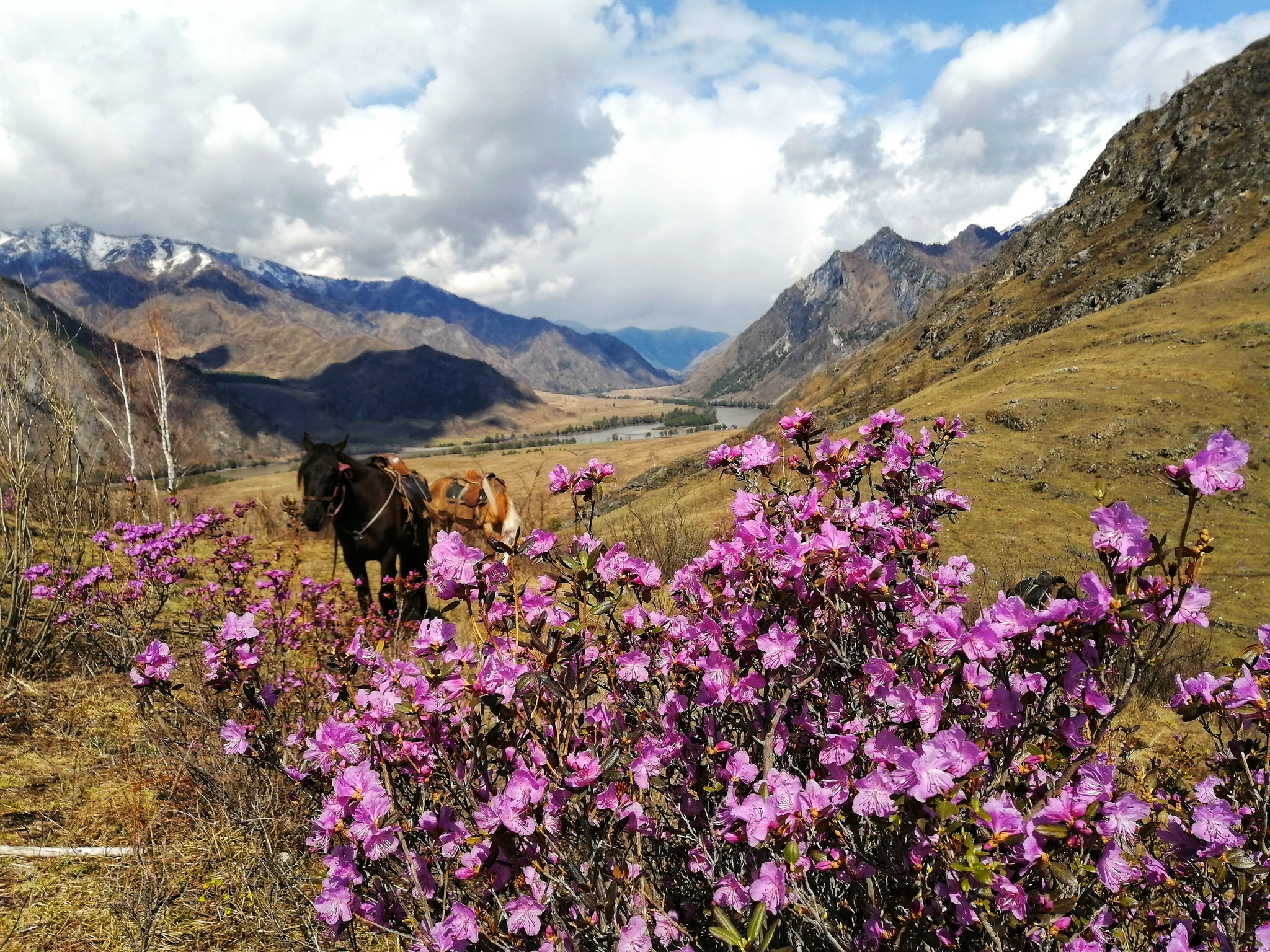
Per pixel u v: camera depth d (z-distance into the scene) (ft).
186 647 16.63
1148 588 4.32
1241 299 124.98
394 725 5.76
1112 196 293.84
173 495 20.44
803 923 5.27
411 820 6.12
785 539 5.90
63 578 15.76
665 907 6.28
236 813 10.59
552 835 5.11
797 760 6.56
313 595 15.57
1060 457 68.95
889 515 6.64
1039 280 285.64
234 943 8.68
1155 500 61.31
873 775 4.41
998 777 4.69
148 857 10.12
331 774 6.18
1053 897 4.23
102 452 21.90
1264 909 5.07
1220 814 5.00
